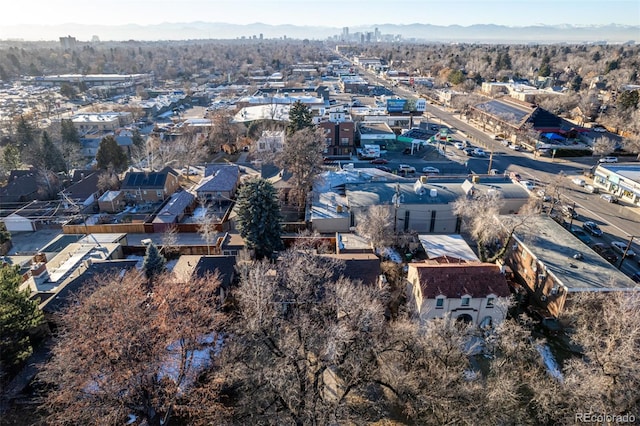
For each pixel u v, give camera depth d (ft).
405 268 148.25
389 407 95.14
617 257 158.61
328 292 104.12
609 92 472.85
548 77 551.18
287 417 81.82
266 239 151.64
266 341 89.56
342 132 302.45
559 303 118.42
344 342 85.51
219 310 120.78
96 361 79.66
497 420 83.30
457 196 183.01
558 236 145.79
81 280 129.39
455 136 344.28
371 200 181.68
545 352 110.83
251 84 634.02
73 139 313.32
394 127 370.12
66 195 214.90
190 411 87.71
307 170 205.46
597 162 272.31
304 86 601.62
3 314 92.79
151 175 227.61
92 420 81.76
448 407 84.28
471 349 98.43
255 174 260.83
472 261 139.23
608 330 94.89
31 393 98.22
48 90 647.97
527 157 285.64
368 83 624.59
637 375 77.92
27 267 154.71
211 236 181.68
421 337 94.32
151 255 134.10
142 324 84.02
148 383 83.71
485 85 521.65
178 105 515.50
